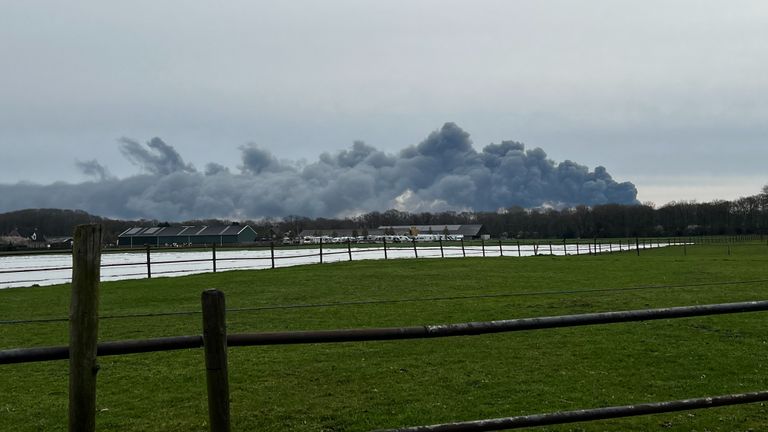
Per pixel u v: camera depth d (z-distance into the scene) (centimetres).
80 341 339
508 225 15312
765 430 676
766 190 12450
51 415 777
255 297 1953
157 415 768
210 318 353
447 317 1459
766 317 1397
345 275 2727
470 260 3809
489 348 1119
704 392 823
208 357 354
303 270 3038
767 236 10725
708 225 12625
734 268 2902
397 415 753
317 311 1600
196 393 862
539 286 2155
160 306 1780
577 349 1101
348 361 1036
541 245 8106
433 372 957
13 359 345
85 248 340
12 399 847
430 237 12138
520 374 935
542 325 407
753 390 827
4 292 2288
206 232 13612
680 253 4900
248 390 871
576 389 849
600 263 3409
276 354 1091
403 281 2427
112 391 875
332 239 12650
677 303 1602
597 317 413
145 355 1105
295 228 17862
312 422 737
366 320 1434
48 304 1912
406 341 1191
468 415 745
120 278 3209
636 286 2084
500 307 1606
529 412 749
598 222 13512
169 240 13588
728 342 1142
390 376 938
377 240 11862
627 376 914
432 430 403
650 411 439
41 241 14688
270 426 725
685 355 1042
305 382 909
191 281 2547
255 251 8050
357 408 785
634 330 1263
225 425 355
